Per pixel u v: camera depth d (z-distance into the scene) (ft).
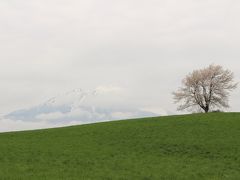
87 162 130.11
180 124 199.82
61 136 184.75
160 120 217.36
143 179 110.11
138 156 142.10
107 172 116.67
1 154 139.64
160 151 150.51
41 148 152.87
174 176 114.21
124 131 189.57
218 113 234.17
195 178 112.98
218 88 316.81
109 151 149.28
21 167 118.73
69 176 109.40
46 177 106.52
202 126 191.52
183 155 144.36
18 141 171.53
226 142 158.81
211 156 142.51
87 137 179.63
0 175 106.11
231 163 132.57
